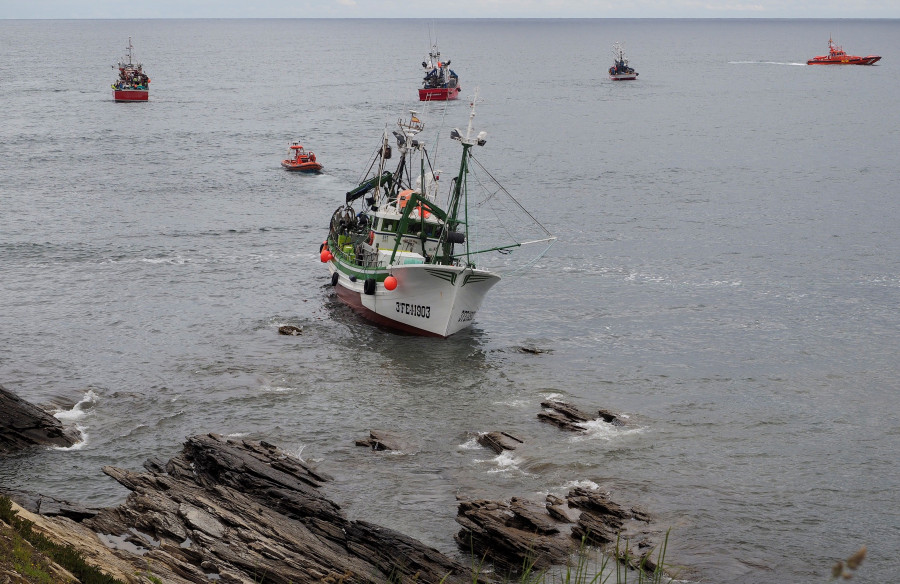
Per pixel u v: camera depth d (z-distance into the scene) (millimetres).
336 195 104000
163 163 124562
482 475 38000
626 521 33781
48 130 157500
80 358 51281
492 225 89938
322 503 32906
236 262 73812
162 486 33250
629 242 82062
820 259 75188
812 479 38188
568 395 47531
